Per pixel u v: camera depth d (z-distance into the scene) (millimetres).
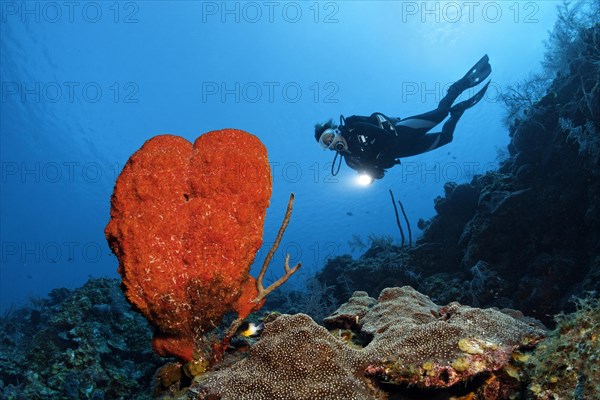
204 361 2602
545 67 9227
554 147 6473
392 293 3668
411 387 2168
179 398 2475
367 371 2170
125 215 2344
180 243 2357
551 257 6246
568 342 1965
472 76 8078
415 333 2299
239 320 2662
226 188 2451
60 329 6391
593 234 5914
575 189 6238
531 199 6656
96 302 7082
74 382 5285
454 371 2006
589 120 5852
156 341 2553
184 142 2664
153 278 2279
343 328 3523
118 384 5512
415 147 7691
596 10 8430
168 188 2398
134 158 2469
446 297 7164
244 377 2125
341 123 6805
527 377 2092
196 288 2348
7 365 6711
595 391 1700
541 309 5969
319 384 2008
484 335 2256
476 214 7586
